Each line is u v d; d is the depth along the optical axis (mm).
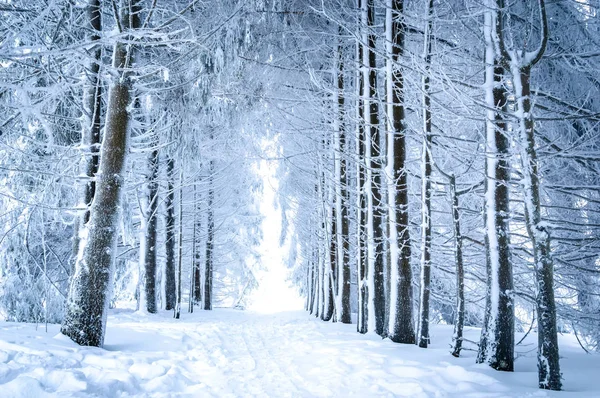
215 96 11398
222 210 27156
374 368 6668
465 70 10391
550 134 9875
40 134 10602
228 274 34094
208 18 9562
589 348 10133
